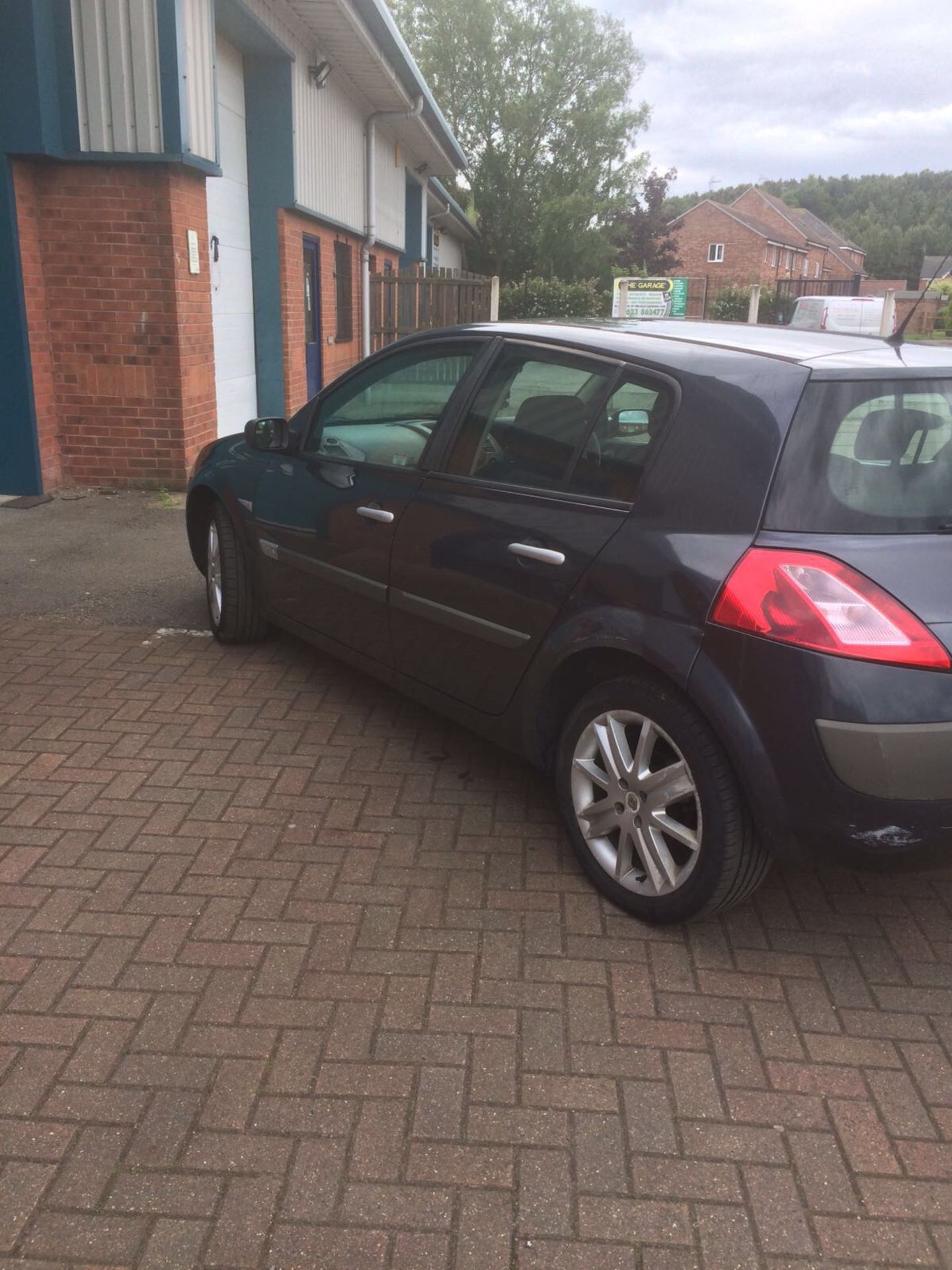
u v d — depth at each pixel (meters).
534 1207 2.08
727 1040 2.57
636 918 3.06
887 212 149.12
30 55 7.42
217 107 9.18
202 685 4.72
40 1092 2.33
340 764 3.99
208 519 5.42
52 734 4.15
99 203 8.14
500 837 3.50
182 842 3.38
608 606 2.95
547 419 3.38
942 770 2.44
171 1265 1.94
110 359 8.54
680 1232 2.04
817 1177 2.18
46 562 6.75
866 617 2.46
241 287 11.55
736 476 2.73
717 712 2.63
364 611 4.13
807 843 2.59
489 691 3.53
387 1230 2.02
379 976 2.76
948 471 2.74
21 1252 1.95
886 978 2.83
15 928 2.90
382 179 17.70
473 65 46.84
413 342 4.10
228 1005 2.63
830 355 2.92
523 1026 2.60
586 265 48.09
